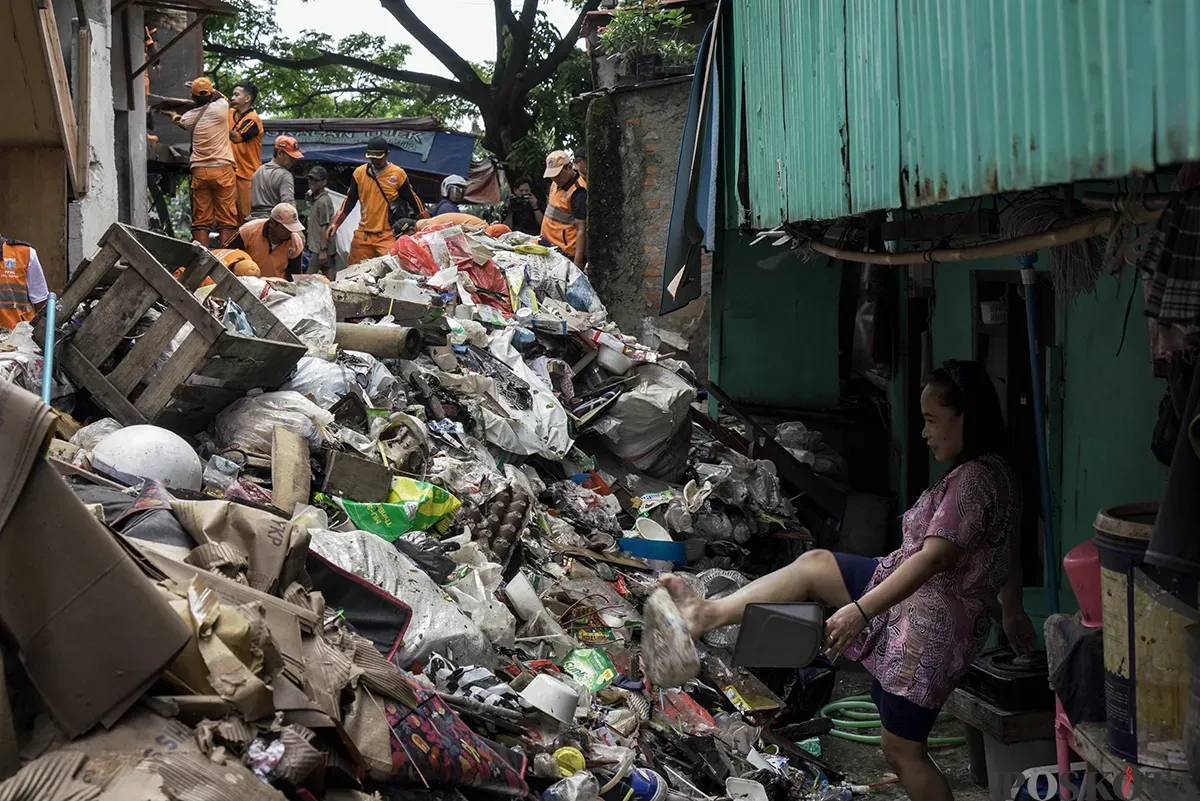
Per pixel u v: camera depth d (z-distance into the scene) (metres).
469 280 8.55
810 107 4.35
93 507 3.23
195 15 18.39
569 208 12.80
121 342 5.27
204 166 13.57
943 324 7.54
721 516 7.59
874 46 3.45
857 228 5.54
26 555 2.52
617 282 11.84
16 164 7.91
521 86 23.84
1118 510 3.36
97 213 9.59
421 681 3.81
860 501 8.21
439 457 6.12
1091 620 3.53
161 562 2.98
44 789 2.30
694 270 7.07
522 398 7.27
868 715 6.20
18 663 2.52
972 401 4.10
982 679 4.62
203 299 5.70
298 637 3.09
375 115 30.62
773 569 7.87
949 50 2.80
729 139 6.38
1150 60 1.90
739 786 4.85
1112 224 2.67
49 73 7.35
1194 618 2.94
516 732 4.02
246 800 2.41
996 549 3.97
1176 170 2.64
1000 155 2.50
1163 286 2.40
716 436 8.48
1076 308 5.43
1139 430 4.79
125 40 12.93
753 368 9.11
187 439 5.31
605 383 8.26
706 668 5.95
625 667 5.47
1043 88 2.29
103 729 2.49
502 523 5.84
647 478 7.91
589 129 11.78
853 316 9.04
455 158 19.52
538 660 4.99
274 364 5.49
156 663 2.54
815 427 9.02
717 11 6.26
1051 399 5.65
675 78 11.47
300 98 29.75
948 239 4.89
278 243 10.88
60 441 4.57
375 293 7.59
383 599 3.86
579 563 6.27
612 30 12.02
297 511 4.81
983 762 5.21
